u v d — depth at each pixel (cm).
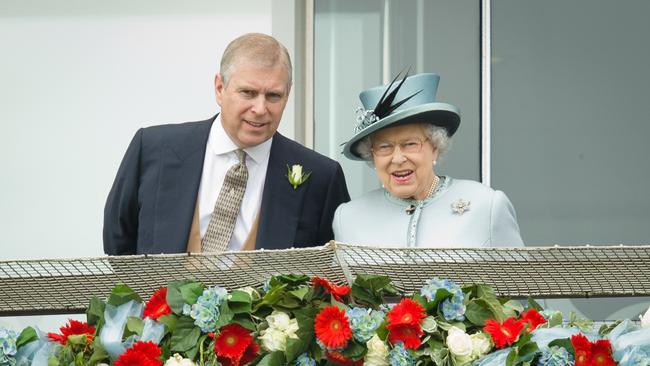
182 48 1717
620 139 1694
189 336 749
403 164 1082
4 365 762
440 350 736
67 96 1722
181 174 1166
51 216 1717
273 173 1170
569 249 741
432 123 1088
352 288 759
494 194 1098
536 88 1706
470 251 747
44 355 764
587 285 763
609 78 1695
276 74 1116
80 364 758
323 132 1725
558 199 1695
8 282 762
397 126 1081
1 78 1720
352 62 1727
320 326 735
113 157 1719
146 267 764
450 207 1096
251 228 1155
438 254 750
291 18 1702
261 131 1123
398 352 733
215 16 1712
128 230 1188
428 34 1720
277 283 764
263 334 752
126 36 1719
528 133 1705
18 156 1723
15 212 1720
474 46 1716
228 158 1171
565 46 1700
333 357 743
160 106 1717
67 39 1725
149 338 747
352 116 1720
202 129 1190
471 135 1714
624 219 1688
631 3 1694
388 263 757
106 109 1717
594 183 1694
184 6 1716
